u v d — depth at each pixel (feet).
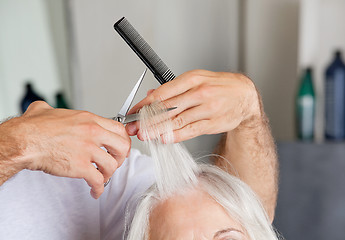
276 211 7.66
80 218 3.55
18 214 3.30
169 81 2.74
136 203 3.19
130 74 7.84
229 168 3.66
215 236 2.66
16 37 7.04
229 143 3.62
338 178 7.39
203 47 9.21
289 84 8.74
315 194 7.49
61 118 2.51
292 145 7.52
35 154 2.41
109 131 2.50
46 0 7.18
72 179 3.55
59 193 3.48
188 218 2.69
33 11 7.11
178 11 8.73
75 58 7.39
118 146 2.51
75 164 2.44
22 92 7.11
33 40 7.14
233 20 9.59
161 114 2.63
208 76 2.82
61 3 7.28
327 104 7.68
